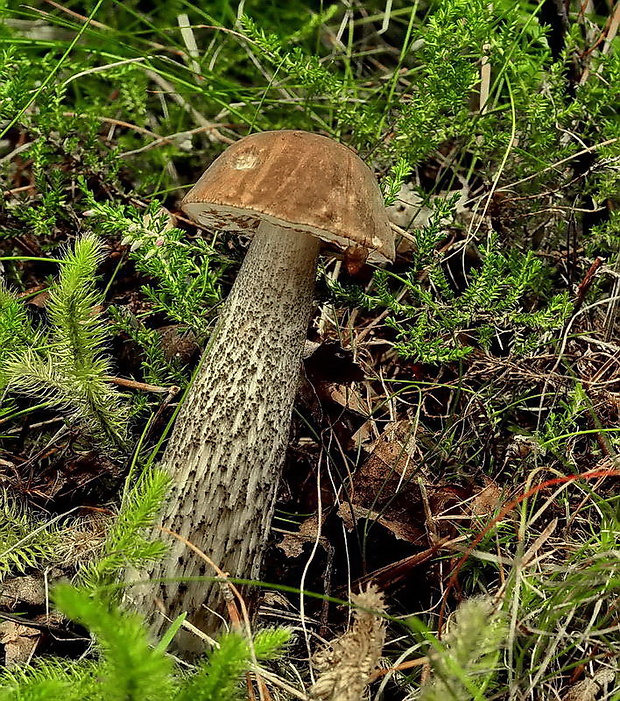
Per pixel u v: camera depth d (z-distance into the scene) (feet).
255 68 2.02
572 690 1.42
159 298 1.68
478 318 1.68
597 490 1.59
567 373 1.69
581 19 1.82
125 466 1.60
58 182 1.76
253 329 1.51
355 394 1.69
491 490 1.60
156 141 1.91
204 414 1.49
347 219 1.47
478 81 1.73
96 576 1.41
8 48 1.78
